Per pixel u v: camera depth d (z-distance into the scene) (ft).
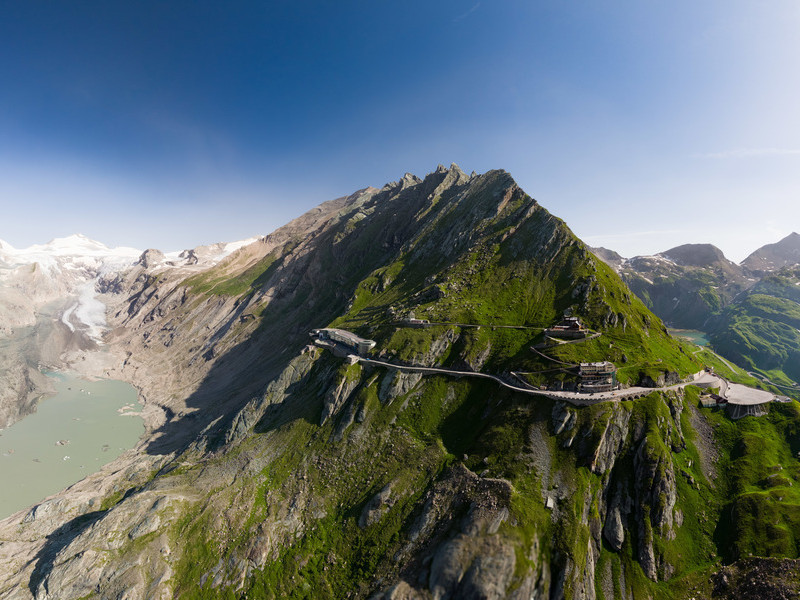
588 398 318.45
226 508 353.72
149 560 315.99
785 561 240.32
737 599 239.09
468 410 374.02
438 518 285.02
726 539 271.49
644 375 349.00
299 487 362.33
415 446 358.84
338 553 302.25
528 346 400.88
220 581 301.02
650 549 267.39
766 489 285.43
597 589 252.83
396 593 246.88
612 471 297.74
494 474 294.05
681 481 298.56
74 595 298.15
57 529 392.88
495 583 231.71
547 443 306.35
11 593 308.60
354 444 382.22
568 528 257.75
